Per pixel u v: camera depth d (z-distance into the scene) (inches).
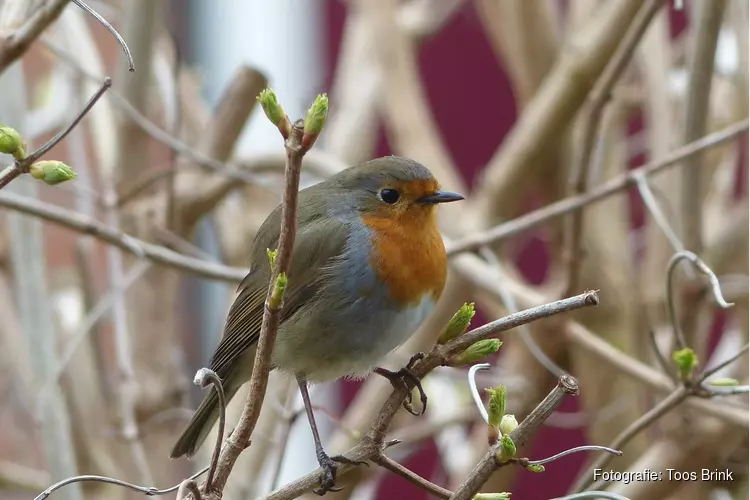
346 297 225.5
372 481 404.2
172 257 263.4
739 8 329.4
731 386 209.3
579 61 308.3
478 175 541.0
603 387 344.5
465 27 546.9
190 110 390.9
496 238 276.7
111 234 251.3
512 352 358.9
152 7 308.3
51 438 241.4
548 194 358.9
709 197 370.6
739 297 339.0
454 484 379.9
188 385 378.6
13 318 336.5
